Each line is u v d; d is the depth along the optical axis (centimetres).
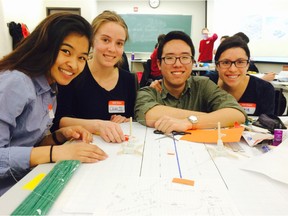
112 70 168
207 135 108
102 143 102
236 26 638
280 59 566
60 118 137
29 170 82
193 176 73
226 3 646
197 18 744
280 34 559
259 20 593
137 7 743
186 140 104
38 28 97
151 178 71
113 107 167
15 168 81
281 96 299
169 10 744
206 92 153
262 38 594
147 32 750
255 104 178
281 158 80
